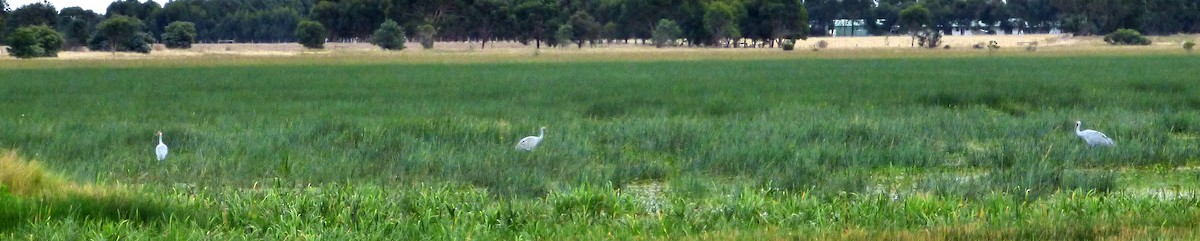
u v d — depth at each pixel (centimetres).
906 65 6247
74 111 2855
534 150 1781
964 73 5141
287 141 1909
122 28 9988
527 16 11588
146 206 1157
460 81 4441
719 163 1644
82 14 13612
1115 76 4672
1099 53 8338
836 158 1691
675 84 4153
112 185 1359
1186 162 1727
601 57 7694
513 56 7831
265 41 14338
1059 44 11831
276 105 3058
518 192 1381
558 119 2506
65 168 1580
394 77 4816
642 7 11969
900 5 16125
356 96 3484
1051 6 15800
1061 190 1366
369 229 1100
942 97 3106
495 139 1995
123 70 5562
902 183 1516
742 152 1706
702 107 2853
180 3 14262
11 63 6469
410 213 1232
